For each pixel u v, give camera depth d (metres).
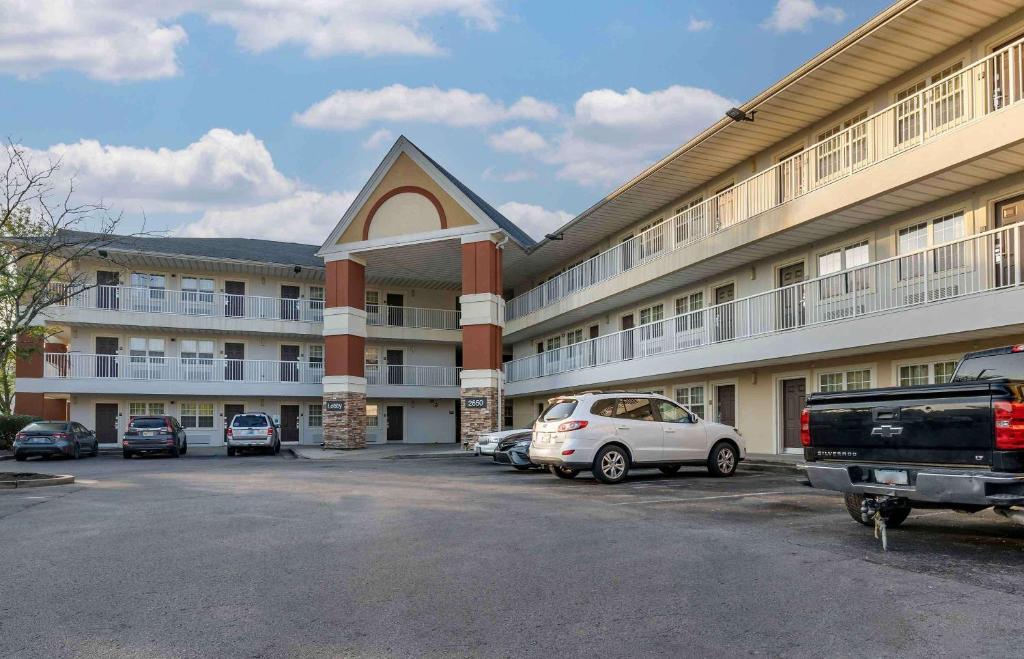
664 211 27.03
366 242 33.47
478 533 8.60
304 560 7.17
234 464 22.66
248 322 37.88
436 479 16.00
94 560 7.29
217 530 9.05
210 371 36.44
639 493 12.59
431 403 42.69
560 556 7.23
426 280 41.44
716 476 15.54
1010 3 14.09
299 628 5.00
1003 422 6.55
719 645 4.56
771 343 18.91
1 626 5.11
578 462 14.14
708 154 21.95
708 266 22.59
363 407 33.84
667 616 5.17
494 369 30.97
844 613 5.16
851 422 7.97
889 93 17.36
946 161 14.04
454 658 4.41
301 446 37.25
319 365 39.31
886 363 17.59
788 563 6.75
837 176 17.62
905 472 7.35
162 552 7.68
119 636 4.87
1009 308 12.88
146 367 35.25
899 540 7.86
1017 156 13.47
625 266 27.09
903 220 16.95
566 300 31.58
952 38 15.42
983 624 4.88
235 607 5.53
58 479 15.41
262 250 41.09
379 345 42.16
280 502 11.84
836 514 9.81
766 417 21.64
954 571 6.37
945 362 16.11
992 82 14.60
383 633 4.88
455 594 5.83
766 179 19.81
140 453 29.80
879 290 17.17
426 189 32.56
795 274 20.64
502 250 33.22
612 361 27.14
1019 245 13.10
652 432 14.77
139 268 36.97
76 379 33.94
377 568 6.78
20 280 17.89
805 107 18.77
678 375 24.45
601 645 4.60
